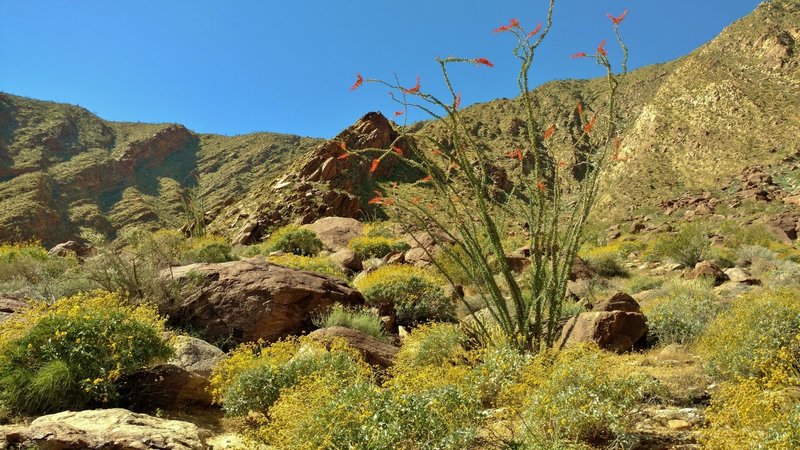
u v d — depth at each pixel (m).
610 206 65.31
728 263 18.19
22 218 69.50
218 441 4.94
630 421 4.36
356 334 7.54
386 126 42.00
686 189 62.72
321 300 8.83
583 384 4.35
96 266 8.88
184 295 8.55
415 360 6.74
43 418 4.47
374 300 10.56
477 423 4.36
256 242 30.05
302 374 5.64
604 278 16.42
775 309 6.10
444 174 6.36
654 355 7.41
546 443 3.91
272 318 8.24
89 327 5.63
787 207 36.69
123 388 5.67
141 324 6.01
